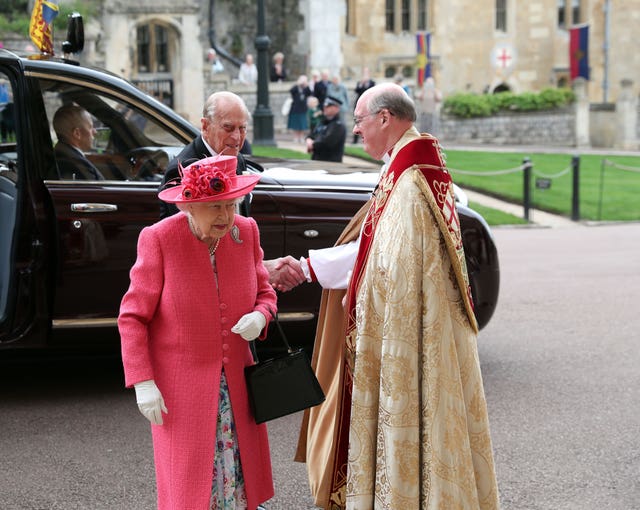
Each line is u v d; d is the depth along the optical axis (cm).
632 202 1661
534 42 4162
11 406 540
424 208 332
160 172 543
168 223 334
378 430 334
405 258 329
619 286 880
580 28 3734
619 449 476
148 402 322
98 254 524
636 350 658
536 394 562
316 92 2402
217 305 336
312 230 552
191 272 333
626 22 4147
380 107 348
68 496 416
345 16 3822
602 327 723
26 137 510
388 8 3962
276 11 3709
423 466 327
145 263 331
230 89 2889
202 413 332
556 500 416
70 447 475
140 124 536
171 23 2770
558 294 847
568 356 643
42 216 513
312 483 377
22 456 462
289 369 346
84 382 590
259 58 2241
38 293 514
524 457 465
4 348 514
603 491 426
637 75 4162
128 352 325
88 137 529
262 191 549
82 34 586
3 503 408
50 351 539
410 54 3938
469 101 3200
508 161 2244
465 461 328
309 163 655
